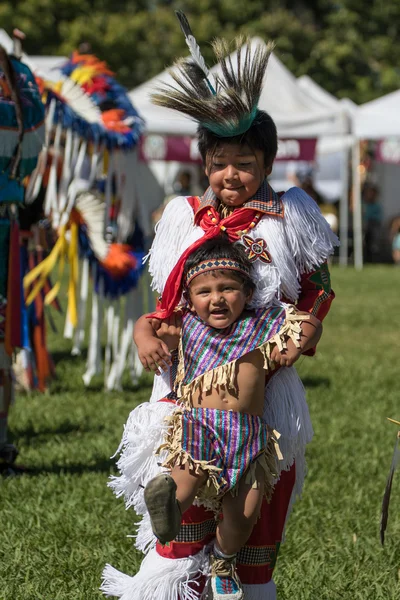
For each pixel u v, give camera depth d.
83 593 4.58
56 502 5.94
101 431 7.84
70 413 8.50
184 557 3.70
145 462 3.79
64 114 8.23
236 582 3.64
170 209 3.97
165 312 3.79
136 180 8.92
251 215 3.81
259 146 3.74
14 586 4.68
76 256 8.98
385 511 3.87
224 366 3.58
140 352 3.75
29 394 9.35
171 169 29.98
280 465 3.76
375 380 10.50
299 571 4.96
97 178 8.73
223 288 3.58
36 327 9.24
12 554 5.08
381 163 31.45
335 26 41.47
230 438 3.56
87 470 6.62
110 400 9.11
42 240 8.90
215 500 3.63
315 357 12.04
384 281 23.42
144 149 23.05
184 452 3.55
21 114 6.06
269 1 40.97
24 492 6.12
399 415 8.80
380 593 4.68
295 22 39.50
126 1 38.62
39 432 7.82
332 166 30.48
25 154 6.14
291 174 29.88
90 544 5.27
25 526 5.52
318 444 7.58
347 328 15.09
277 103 22.03
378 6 41.53
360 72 42.03
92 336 9.52
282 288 3.82
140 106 20.83
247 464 3.56
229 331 3.63
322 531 5.64
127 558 5.04
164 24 37.41
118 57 36.66
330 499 6.18
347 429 8.11
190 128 20.89
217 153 3.74
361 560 5.16
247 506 3.57
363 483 6.59
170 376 3.87
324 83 40.66
